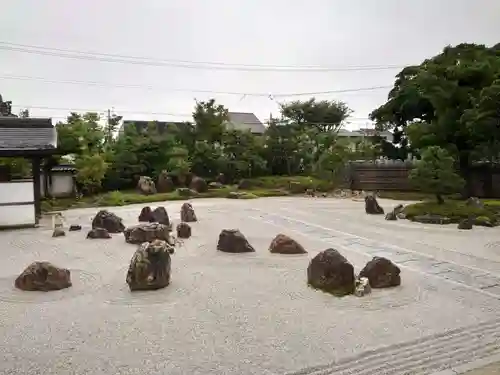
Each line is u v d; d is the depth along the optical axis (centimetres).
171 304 878
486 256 1278
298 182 3250
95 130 2841
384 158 3378
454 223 1831
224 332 740
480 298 925
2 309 848
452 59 2477
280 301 900
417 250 1356
